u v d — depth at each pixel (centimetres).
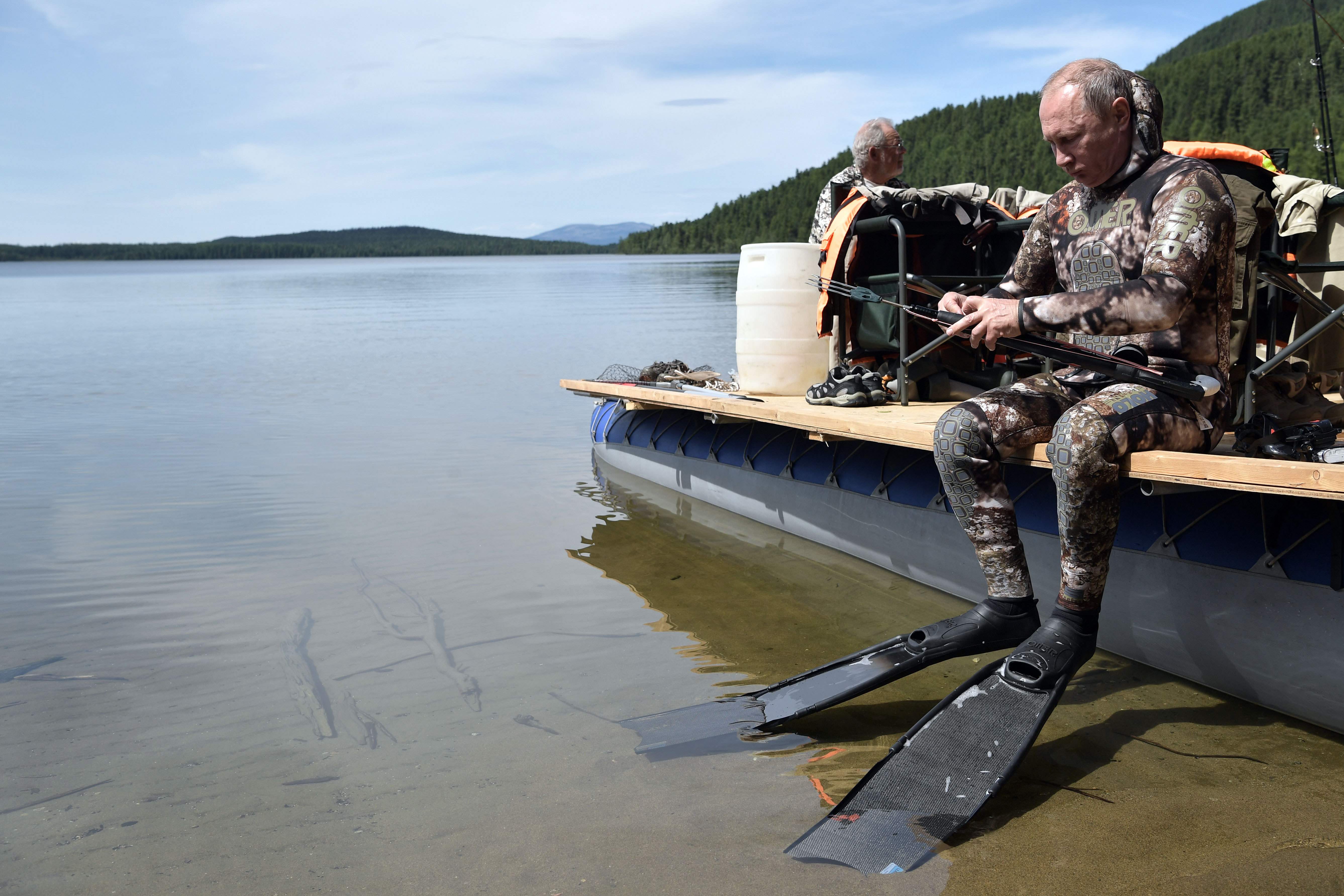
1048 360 372
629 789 243
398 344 1515
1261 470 223
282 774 253
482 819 229
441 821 229
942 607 381
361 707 294
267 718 287
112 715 289
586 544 477
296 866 211
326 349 1466
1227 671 281
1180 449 255
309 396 970
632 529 504
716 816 229
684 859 211
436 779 249
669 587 411
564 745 267
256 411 878
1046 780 243
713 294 2938
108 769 256
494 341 1527
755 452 526
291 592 402
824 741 269
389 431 780
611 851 215
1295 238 388
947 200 447
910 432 336
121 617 374
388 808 235
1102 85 254
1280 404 336
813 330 516
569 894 200
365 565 441
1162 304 238
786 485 490
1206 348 259
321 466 654
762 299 520
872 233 448
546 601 393
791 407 442
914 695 301
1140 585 305
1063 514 249
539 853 215
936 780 233
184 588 407
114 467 647
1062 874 203
